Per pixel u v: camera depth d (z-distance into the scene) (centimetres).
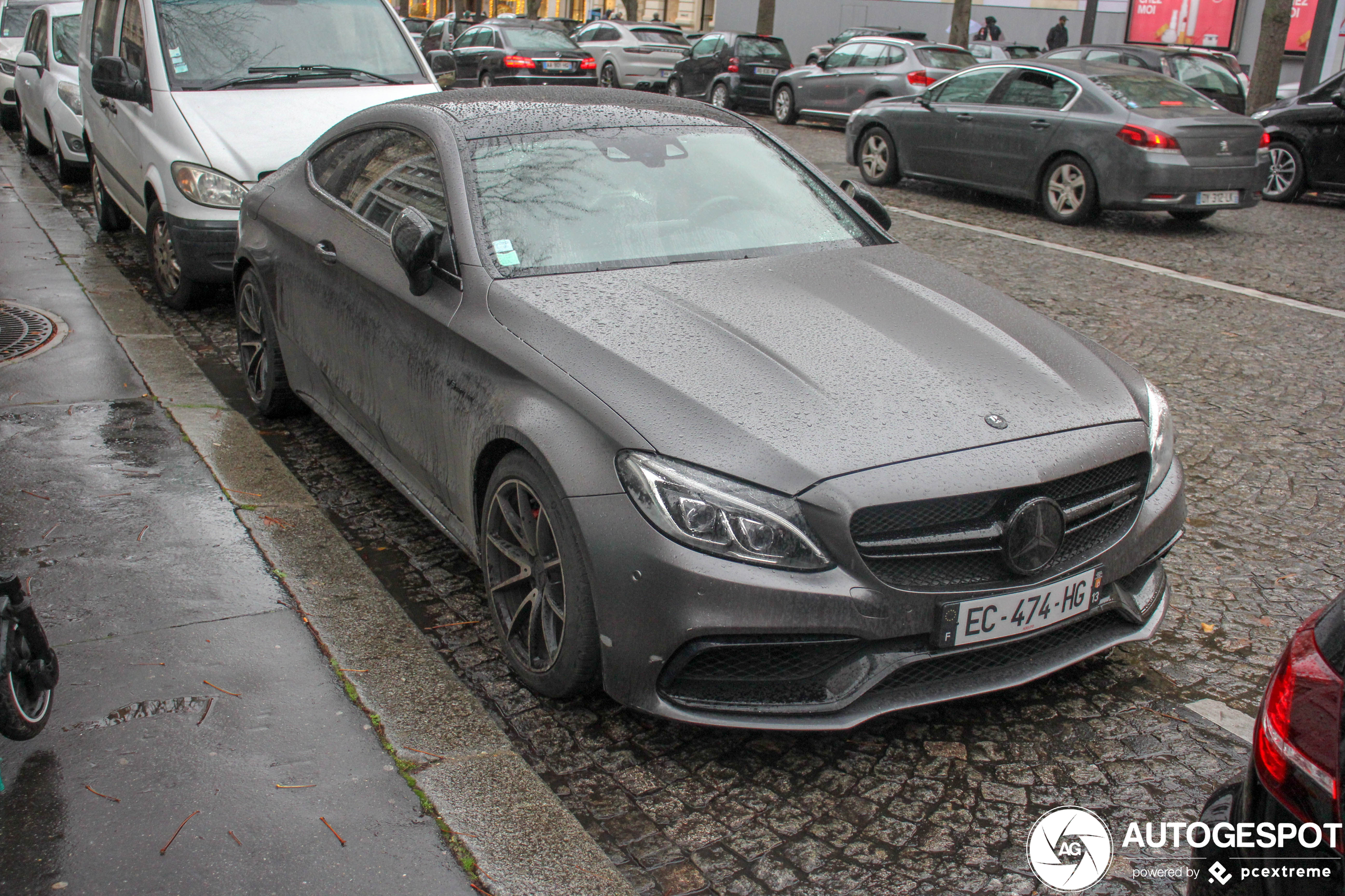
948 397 296
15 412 497
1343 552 433
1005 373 311
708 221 392
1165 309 780
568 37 2345
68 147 1080
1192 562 421
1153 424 326
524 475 303
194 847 248
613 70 2559
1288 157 1289
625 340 308
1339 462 522
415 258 350
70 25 1216
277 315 488
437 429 357
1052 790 289
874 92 1867
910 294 357
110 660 316
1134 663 350
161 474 444
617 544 274
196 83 689
